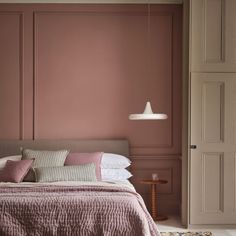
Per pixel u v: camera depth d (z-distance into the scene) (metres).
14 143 5.00
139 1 5.14
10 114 5.12
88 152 5.02
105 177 4.48
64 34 5.14
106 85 5.16
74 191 3.54
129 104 5.17
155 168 5.18
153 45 5.17
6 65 5.11
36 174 4.20
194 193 4.54
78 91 5.15
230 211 4.55
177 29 5.15
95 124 5.16
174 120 5.16
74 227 3.12
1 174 4.21
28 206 3.16
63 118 5.14
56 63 5.14
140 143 5.16
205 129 4.56
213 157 4.56
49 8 5.12
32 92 5.13
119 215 3.17
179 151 5.16
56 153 4.53
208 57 4.56
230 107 4.55
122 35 5.16
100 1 5.12
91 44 5.15
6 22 5.10
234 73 4.54
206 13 4.54
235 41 4.55
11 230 3.08
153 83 5.16
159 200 5.16
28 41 5.12
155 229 3.33
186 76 4.65
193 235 4.23
